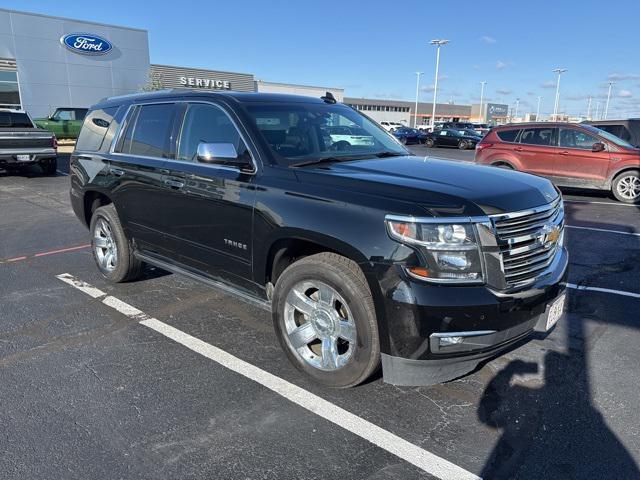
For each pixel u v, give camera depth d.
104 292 5.12
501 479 2.54
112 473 2.55
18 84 28.38
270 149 3.60
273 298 3.49
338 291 3.04
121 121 5.00
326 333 3.22
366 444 2.79
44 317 4.49
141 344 3.98
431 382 2.95
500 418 3.04
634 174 11.02
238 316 4.53
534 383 3.44
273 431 2.90
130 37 32.56
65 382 3.41
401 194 2.89
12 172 14.88
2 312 4.59
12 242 7.24
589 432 2.91
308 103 4.40
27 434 2.85
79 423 2.96
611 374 3.56
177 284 5.35
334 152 3.94
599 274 5.86
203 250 4.01
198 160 3.98
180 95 4.40
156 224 4.45
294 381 3.43
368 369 3.03
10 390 3.30
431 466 2.62
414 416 3.05
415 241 2.71
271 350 3.89
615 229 8.28
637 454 2.72
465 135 33.94
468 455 2.71
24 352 3.83
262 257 3.48
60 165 16.75
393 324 2.78
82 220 5.64
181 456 2.68
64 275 5.68
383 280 2.78
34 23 28.47
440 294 2.70
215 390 3.32
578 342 4.06
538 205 3.07
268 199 3.37
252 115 3.83
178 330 4.23
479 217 2.76
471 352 2.80
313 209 3.12
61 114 25.77
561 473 2.58
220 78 42.34
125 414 3.05
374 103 97.62
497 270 2.80
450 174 3.34
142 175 4.49
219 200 3.73
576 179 11.70
